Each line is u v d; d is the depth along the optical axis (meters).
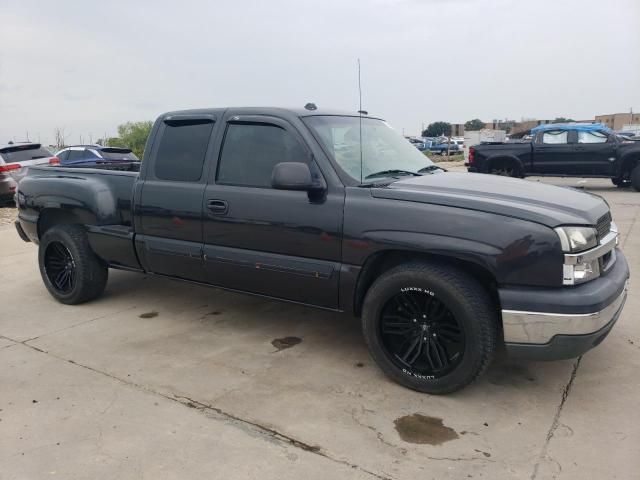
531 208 3.15
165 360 4.02
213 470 2.71
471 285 3.21
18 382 3.70
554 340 3.04
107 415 3.25
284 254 3.85
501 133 39.88
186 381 3.68
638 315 4.71
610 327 3.23
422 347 3.44
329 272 3.64
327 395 3.46
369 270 3.59
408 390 3.51
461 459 2.78
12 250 8.18
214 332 4.57
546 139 14.70
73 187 5.05
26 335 4.58
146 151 4.67
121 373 3.81
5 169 13.05
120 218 4.85
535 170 14.88
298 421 3.16
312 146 3.77
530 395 3.42
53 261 5.47
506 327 3.12
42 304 5.44
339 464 2.75
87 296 5.27
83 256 5.11
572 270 3.01
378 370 3.82
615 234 3.54
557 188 3.89
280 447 2.90
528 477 2.63
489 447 2.88
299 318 4.88
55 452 2.88
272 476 2.66
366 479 2.63
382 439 2.96
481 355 3.20
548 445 2.89
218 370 3.84
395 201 3.41
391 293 3.43
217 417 3.21
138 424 3.14
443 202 3.27
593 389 3.48
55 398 3.46
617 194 13.56
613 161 14.06
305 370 3.83
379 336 3.55
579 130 14.36
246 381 3.67
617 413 3.19
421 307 3.44
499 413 3.22
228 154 4.17
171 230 4.45
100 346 4.31
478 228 3.12
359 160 3.88
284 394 3.48
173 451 2.87
